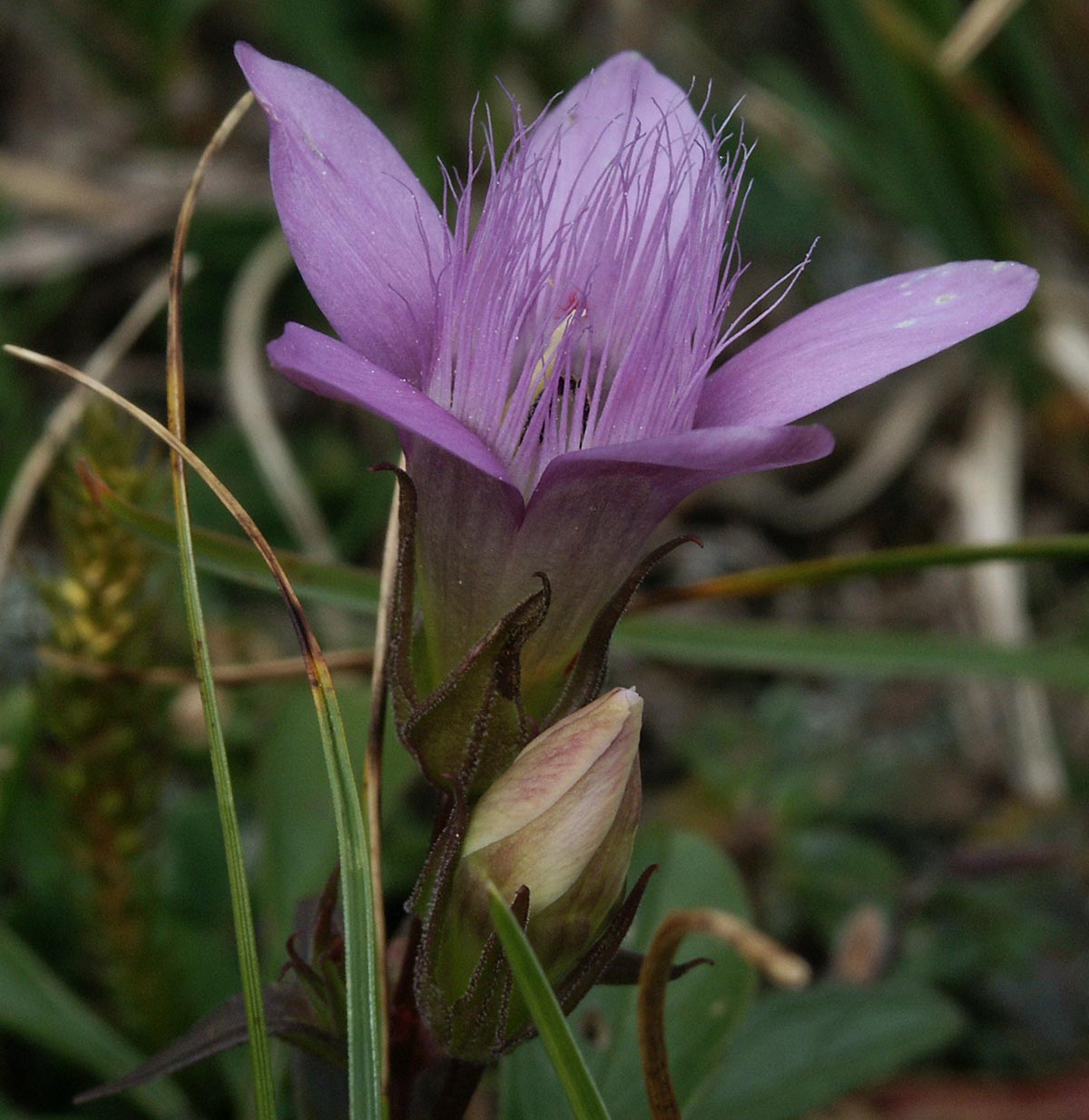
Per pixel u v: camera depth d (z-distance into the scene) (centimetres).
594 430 10
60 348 22
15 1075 15
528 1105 12
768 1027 13
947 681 20
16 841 15
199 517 20
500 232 10
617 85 11
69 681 13
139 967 14
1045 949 15
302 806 14
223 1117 14
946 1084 15
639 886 10
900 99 22
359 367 9
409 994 11
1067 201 21
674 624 15
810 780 17
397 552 11
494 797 10
